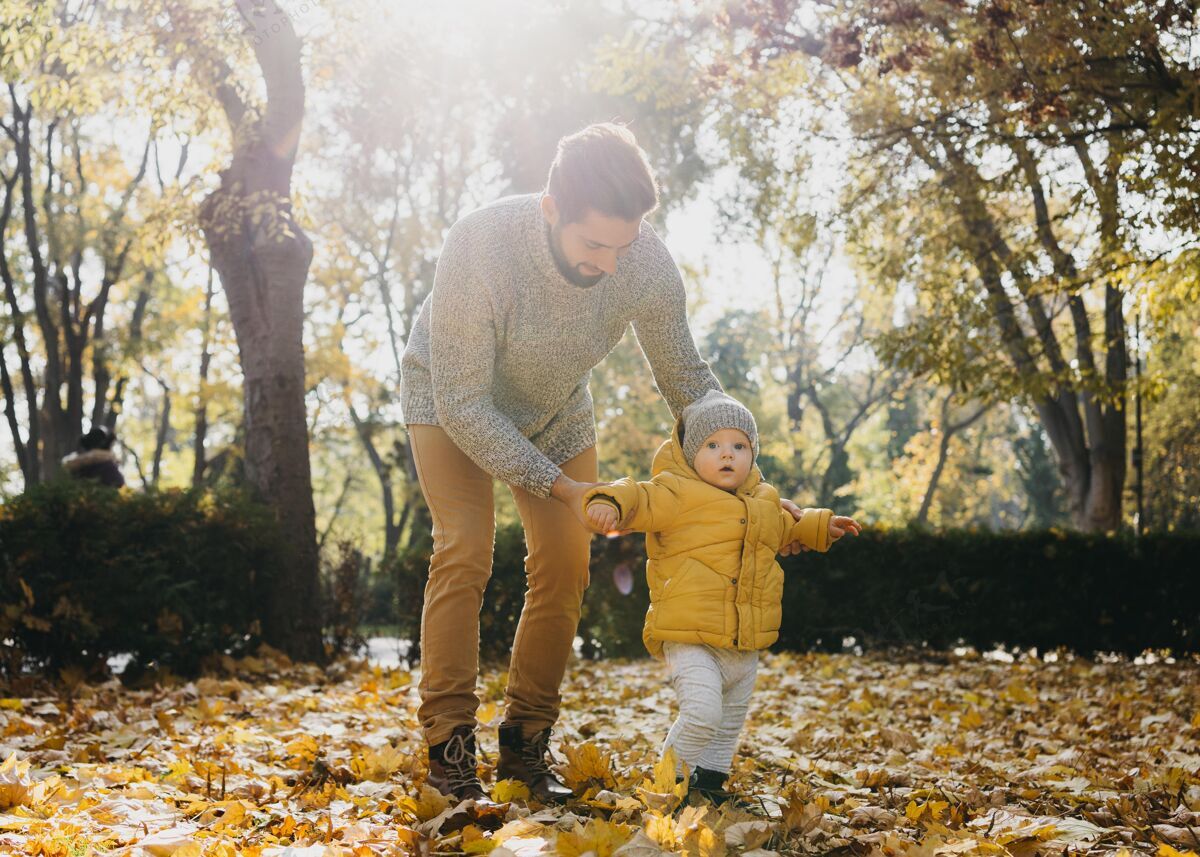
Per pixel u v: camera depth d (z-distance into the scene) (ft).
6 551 25.26
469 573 10.86
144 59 33.55
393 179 81.56
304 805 11.30
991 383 41.22
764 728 18.49
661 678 28.63
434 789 10.23
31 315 79.46
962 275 41.34
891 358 40.42
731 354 136.36
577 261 9.98
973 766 14.39
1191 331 67.26
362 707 20.72
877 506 128.98
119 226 75.46
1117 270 34.27
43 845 8.80
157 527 27.25
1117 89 29.68
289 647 29.73
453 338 10.28
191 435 121.49
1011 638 38.83
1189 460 108.58
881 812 10.64
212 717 18.47
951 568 38.70
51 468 75.15
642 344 11.66
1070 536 39.47
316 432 91.86
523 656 11.55
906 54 32.81
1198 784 12.96
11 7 31.19
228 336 82.38
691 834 8.25
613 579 36.40
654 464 11.01
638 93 41.70
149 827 10.00
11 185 74.49
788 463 112.06
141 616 26.40
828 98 40.52
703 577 10.18
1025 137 31.86
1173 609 39.42
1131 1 27.76
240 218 31.35
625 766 13.47
